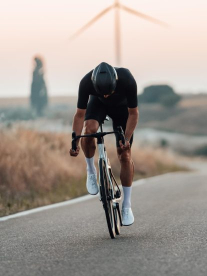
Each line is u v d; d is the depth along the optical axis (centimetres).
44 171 1631
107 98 816
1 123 1928
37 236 821
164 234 808
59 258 654
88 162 852
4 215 1115
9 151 1573
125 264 607
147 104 14512
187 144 8462
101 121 850
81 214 1068
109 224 771
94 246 724
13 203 1281
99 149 794
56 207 1220
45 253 688
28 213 1119
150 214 1041
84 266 605
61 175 1720
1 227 927
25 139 1802
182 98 14575
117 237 798
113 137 2683
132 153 2606
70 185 1672
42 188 1544
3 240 795
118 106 846
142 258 638
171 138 8881
